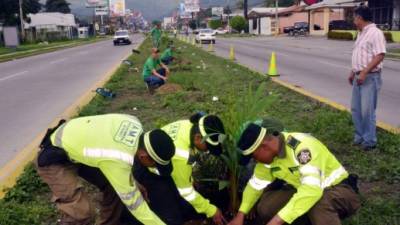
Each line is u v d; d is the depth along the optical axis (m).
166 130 3.96
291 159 3.50
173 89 11.73
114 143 3.37
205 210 3.96
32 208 4.78
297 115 8.63
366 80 6.19
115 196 4.14
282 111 8.98
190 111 9.19
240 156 3.88
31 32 66.56
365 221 4.22
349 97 11.00
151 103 10.34
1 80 17.39
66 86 14.62
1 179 5.89
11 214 4.57
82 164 3.72
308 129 7.38
